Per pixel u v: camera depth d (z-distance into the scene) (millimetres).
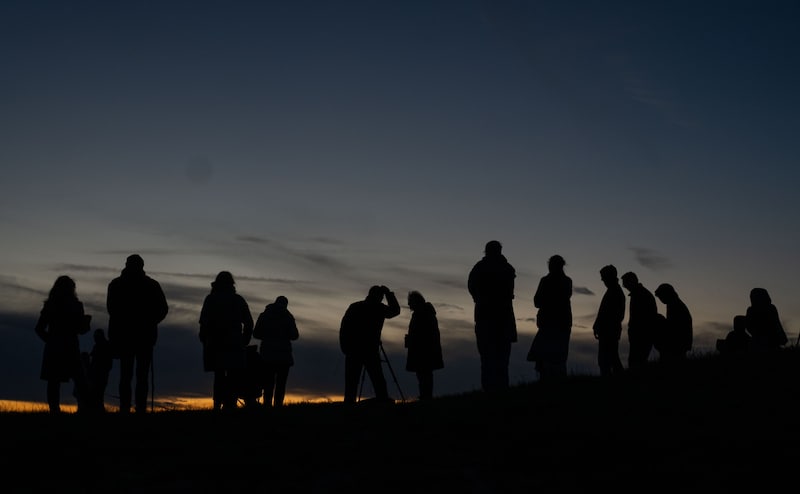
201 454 9219
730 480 8039
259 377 16875
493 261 15094
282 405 14156
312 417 11625
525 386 14195
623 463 8711
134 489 7922
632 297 16250
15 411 12820
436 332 17016
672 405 11328
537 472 8508
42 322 13602
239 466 8695
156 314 12906
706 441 9398
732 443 9258
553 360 15055
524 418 11047
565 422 10641
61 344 13602
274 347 16078
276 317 16250
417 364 16781
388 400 14750
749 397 11555
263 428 10719
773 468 8328
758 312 16828
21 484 8078
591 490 7918
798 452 8812
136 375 12727
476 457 9109
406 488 7988
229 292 14203
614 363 15812
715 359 14867
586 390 12938
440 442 9820
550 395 12727
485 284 14945
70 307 13719
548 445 9531
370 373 15180
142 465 8758
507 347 15016
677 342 16109
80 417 11727
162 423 11102
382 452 9320
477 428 10539
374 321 15273
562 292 15258
